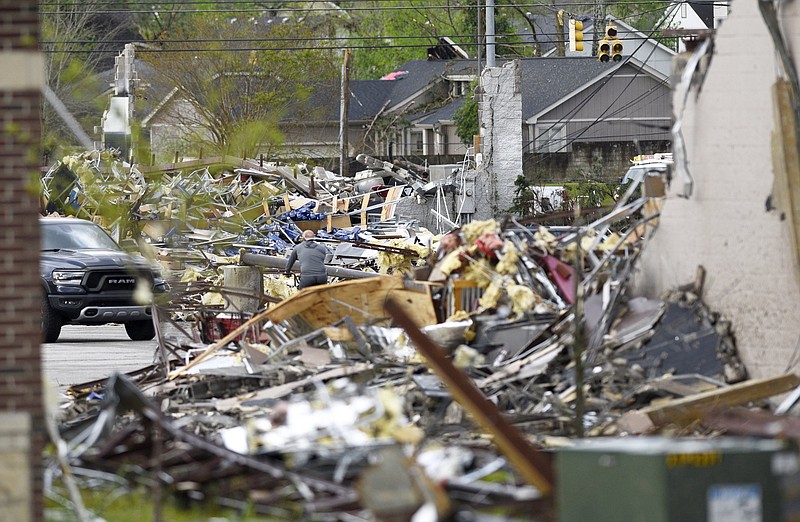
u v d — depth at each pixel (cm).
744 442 2272
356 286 5175
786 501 2228
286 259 7888
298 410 3123
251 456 2944
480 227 5134
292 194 13388
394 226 11806
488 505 2516
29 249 2469
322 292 5156
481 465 2939
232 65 17838
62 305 7812
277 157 16462
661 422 3553
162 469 2955
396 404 3109
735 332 4025
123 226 10700
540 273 4862
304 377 4456
